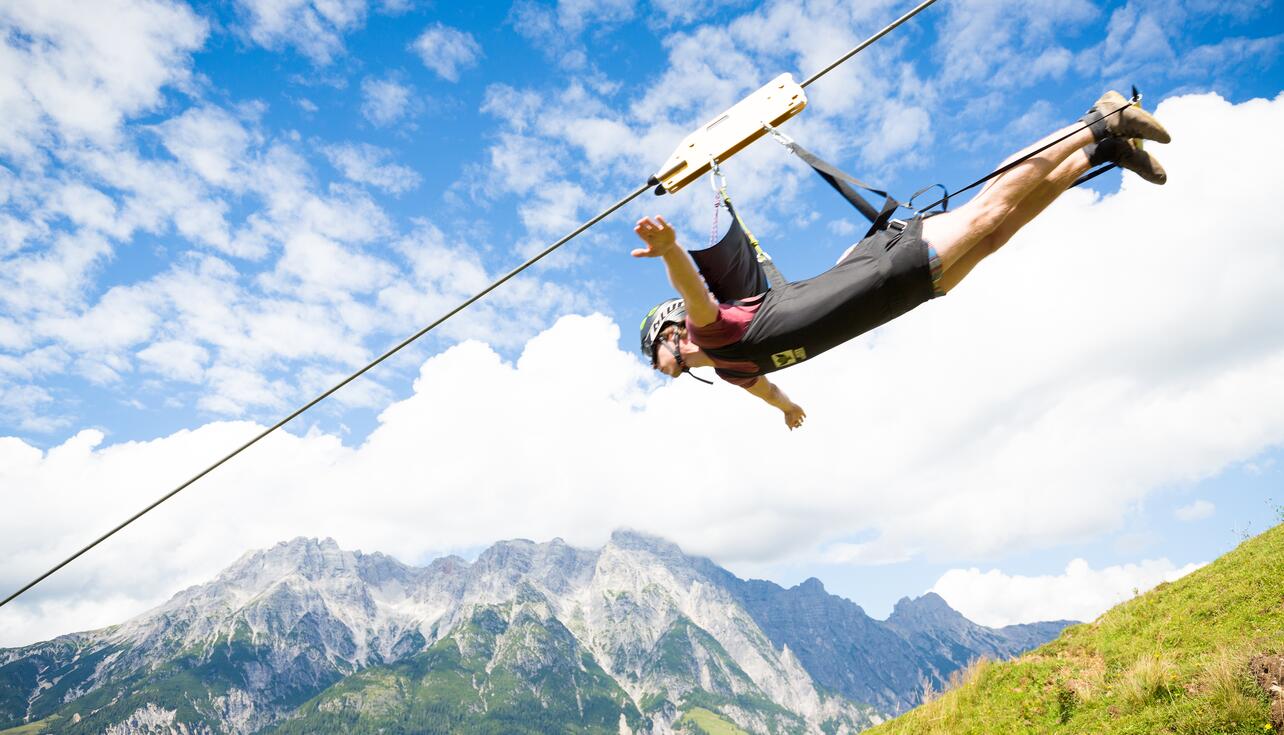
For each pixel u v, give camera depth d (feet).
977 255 11.67
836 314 11.41
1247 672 39.93
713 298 11.96
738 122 13.44
